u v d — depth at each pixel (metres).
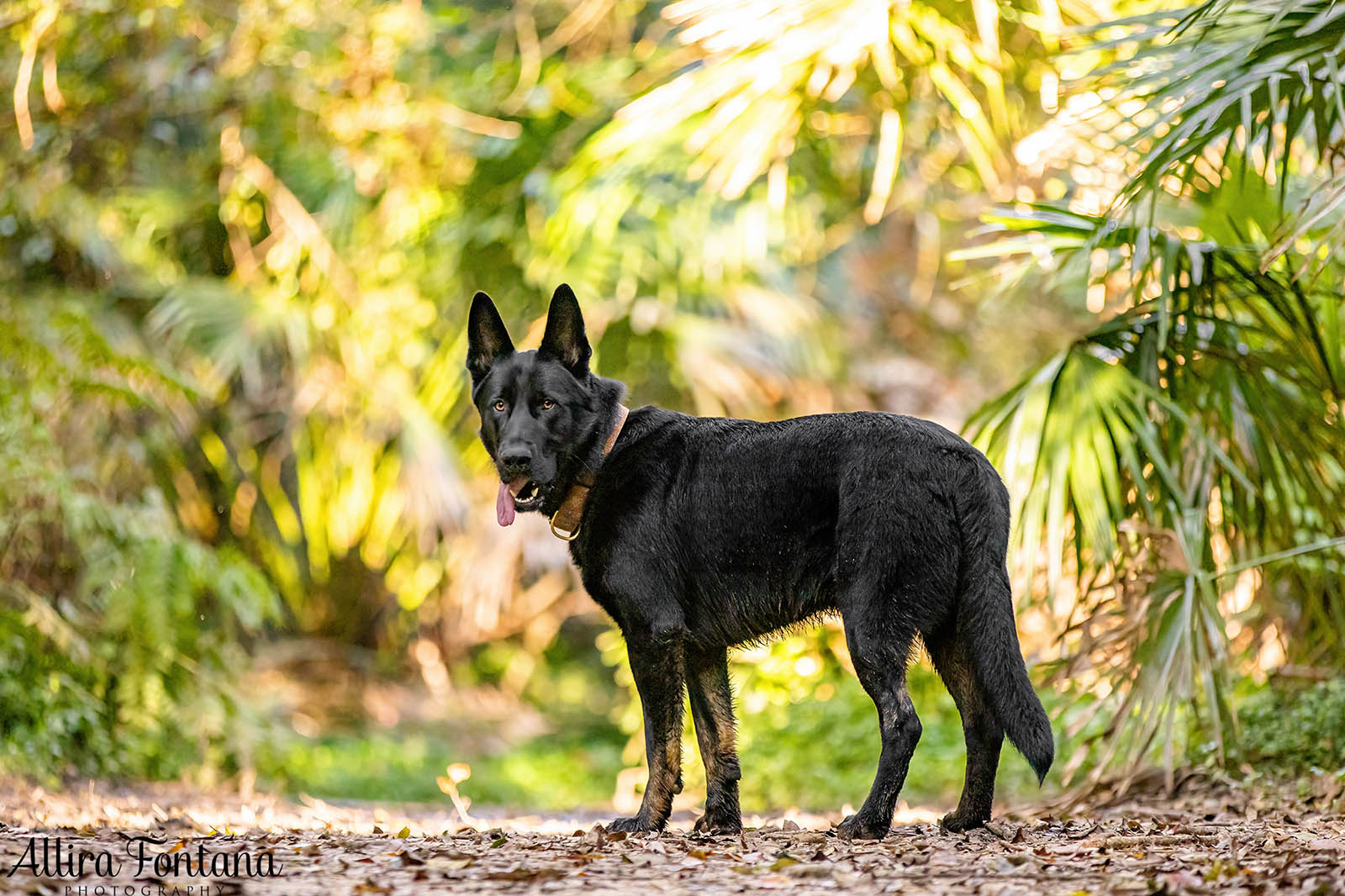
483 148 19.42
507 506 6.98
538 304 19.52
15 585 12.23
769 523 6.53
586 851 5.92
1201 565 8.53
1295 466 9.11
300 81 17.30
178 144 18.91
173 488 17.08
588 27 19.94
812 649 14.43
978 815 6.58
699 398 19.09
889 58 11.08
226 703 14.18
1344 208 8.14
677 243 19.00
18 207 14.98
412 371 20.09
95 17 15.54
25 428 12.88
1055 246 9.30
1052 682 8.93
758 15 10.65
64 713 11.85
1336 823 6.99
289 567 19.73
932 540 6.23
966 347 22.30
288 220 18.84
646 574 6.64
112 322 16.14
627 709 19.41
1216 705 7.84
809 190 20.08
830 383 20.83
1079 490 8.48
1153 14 8.84
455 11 19.41
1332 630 9.54
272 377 19.58
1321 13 7.64
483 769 19.77
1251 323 9.63
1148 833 6.79
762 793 13.97
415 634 24.11
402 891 4.91
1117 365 9.12
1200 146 8.31
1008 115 12.96
